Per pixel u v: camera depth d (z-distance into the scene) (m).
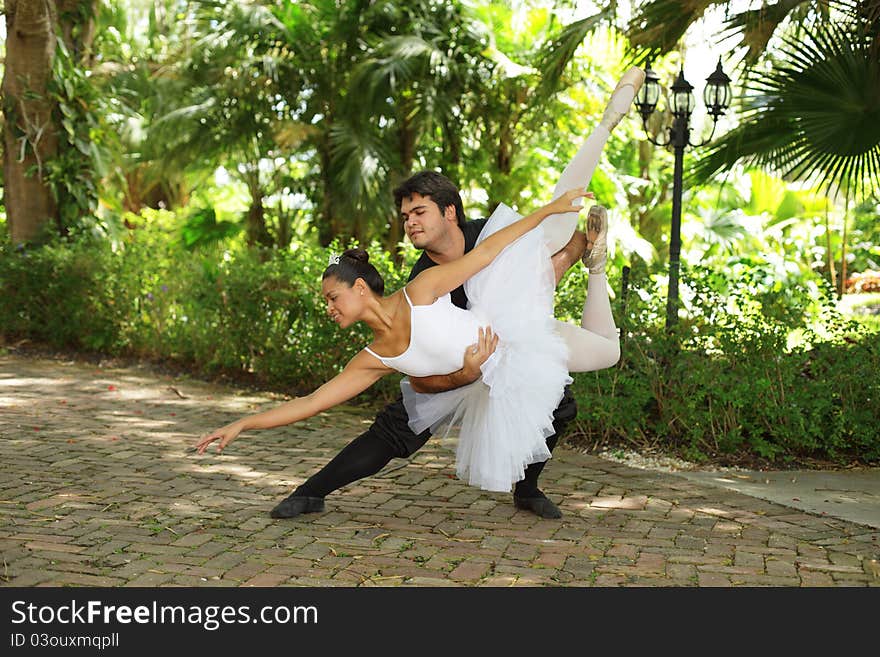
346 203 11.67
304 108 12.45
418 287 3.57
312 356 7.55
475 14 11.89
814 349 5.82
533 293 3.71
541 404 3.66
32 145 10.28
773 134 6.81
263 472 4.98
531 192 13.32
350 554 3.64
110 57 16.67
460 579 3.40
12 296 9.85
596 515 4.28
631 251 13.02
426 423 3.89
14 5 10.03
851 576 3.49
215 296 8.14
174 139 13.28
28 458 5.11
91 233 10.55
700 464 5.44
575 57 11.69
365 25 11.80
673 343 5.87
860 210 16.06
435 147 13.20
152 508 4.21
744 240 13.63
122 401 7.04
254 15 11.85
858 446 5.71
